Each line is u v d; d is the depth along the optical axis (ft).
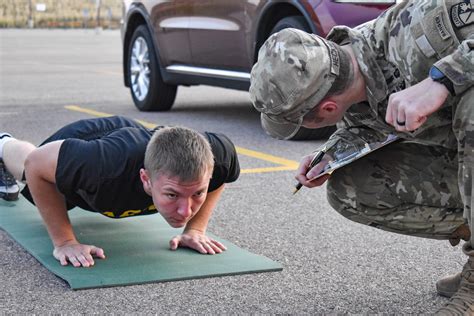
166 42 26.08
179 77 25.91
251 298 10.59
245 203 15.60
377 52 8.95
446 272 11.78
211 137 11.54
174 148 10.12
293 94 8.61
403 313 10.25
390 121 8.29
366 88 8.89
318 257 12.36
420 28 8.52
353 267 11.93
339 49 8.85
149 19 26.76
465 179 8.49
